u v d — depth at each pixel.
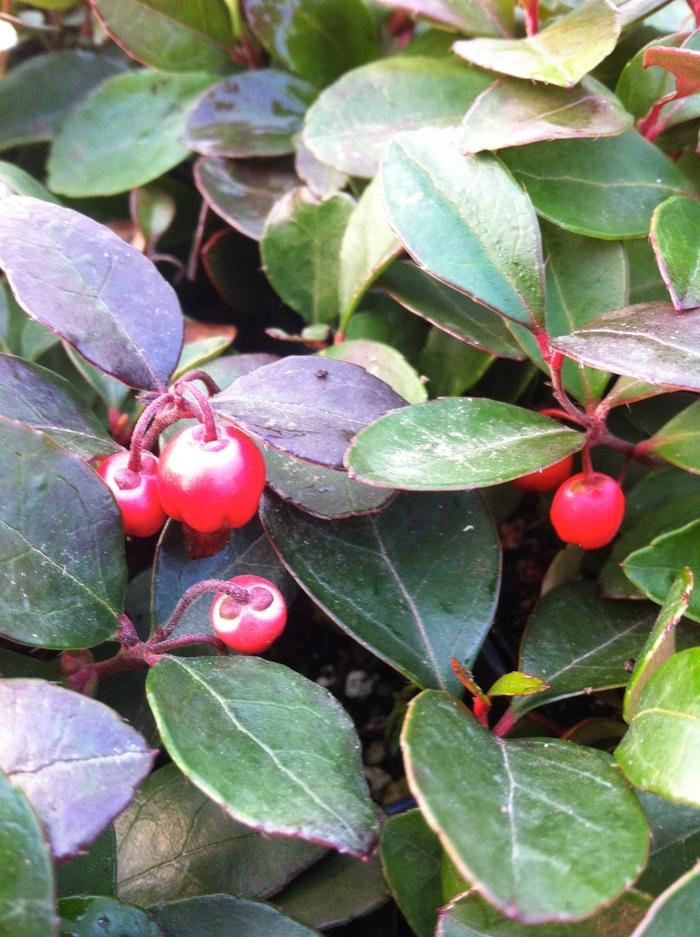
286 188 0.16
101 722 0.08
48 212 0.11
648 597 0.11
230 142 0.16
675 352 0.09
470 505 0.12
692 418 0.12
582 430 0.13
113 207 0.18
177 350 0.11
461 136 0.12
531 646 0.12
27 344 0.14
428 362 0.14
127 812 0.11
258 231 0.15
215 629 0.10
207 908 0.10
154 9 0.16
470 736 0.09
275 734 0.09
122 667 0.11
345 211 0.14
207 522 0.10
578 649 0.12
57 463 0.10
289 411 0.10
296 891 0.11
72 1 0.19
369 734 0.15
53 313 0.10
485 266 0.11
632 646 0.12
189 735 0.09
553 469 0.12
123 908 0.09
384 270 0.14
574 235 0.13
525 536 0.17
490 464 0.10
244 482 0.10
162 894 0.10
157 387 0.11
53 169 0.17
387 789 0.14
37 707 0.08
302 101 0.16
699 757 0.08
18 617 0.10
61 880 0.10
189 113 0.16
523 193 0.11
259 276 0.17
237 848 0.11
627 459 0.12
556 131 0.11
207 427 0.10
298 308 0.15
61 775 0.08
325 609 0.11
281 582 0.12
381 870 0.11
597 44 0.12
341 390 0.10
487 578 0.11
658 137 0.14
